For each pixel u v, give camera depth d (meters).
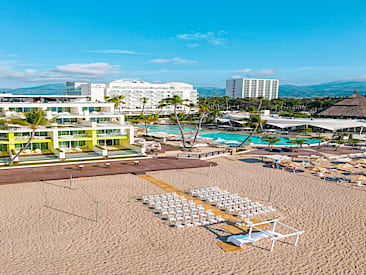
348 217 28.23
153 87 173.62
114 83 164.62
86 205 29.20
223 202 30.45
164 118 145.62
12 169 40.44
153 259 20.16
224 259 20.47
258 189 36.44
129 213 27.66
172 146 65.56
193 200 31.81
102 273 18.39
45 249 20.95
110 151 54.00
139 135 83.62
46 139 49.66
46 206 28.61
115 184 36.12
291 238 23.92
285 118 110.25
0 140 47.75
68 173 39.53
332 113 127.94
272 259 20.69
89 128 51.59
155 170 43.28
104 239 22.69
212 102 184.62
